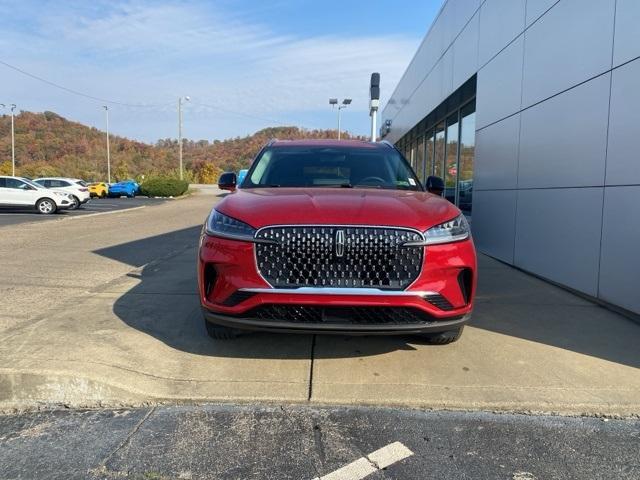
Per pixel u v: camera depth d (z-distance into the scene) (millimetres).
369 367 3771
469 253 3598
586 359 3949
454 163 13031
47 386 3352
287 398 3299
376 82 15906
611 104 5309
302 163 4930
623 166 5113
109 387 3342
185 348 4078
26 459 2670
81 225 16016
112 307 5273
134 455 2701
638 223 4891
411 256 3379
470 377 3609
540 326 4754
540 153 6902
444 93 12109
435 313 3402
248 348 4102
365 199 3795
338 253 3334
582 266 5855
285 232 3377
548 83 6672
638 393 3379
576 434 2947
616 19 5223
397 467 2607
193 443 2820
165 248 10172
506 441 2863
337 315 3355
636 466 2637
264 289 3332
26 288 6230
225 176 5066
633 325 4812
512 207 7836
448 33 11766
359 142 5520
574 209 6027
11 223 16688
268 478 2510
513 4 7809
